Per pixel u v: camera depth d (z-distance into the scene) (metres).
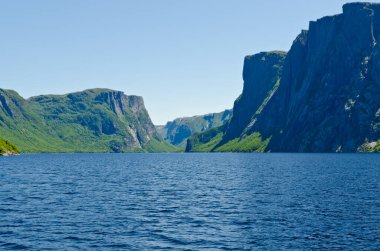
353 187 82.62
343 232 41.91
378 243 37.59
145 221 48.38
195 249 35.88
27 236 40.53
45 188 86.69
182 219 49.56
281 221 47.81
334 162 188.12
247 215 51.94
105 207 59.25
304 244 37.34
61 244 37.50
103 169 170.00
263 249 35.78
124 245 37.19
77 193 77.25
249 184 92.12
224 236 40.56
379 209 55.62
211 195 73.25
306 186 85.56
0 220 48.69
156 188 87.00
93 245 37.22
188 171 151.25
